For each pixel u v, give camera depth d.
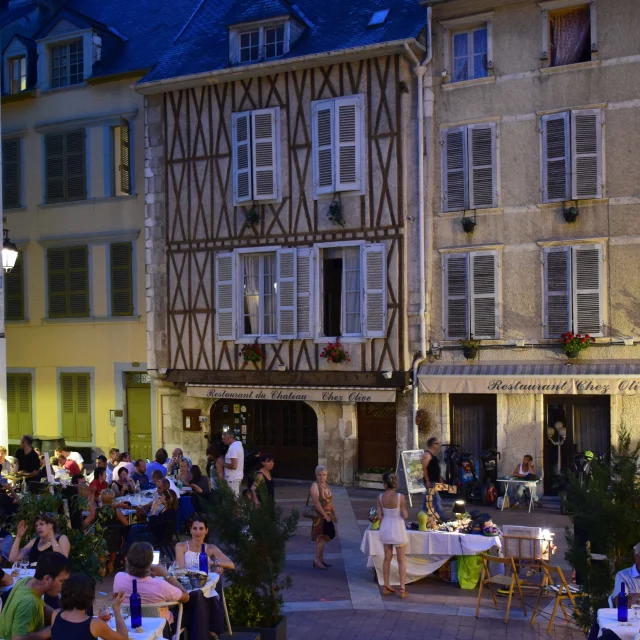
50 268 20.89
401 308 16.83
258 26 18.09
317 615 9.21
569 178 15.84
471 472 16.06
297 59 17.16
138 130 19.84
